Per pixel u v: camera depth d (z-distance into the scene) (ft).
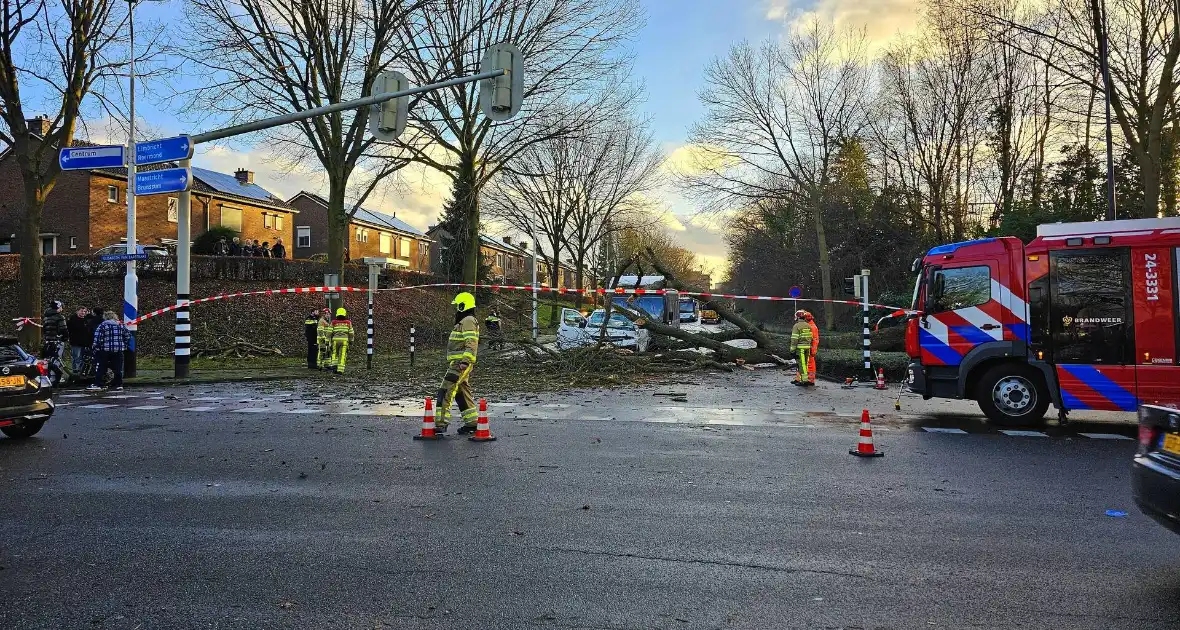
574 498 19.66
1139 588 13.28
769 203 138.00
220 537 16.17
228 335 85.46
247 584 13.35
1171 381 30.60
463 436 29.71
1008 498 19.93
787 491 20.58
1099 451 26.96
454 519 17.63
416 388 49.16
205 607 12.30
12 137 70.90
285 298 96.89
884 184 115.34
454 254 113.50
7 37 66.13
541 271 243.40
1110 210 65.46
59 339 52.19
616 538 16.19
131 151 53.11
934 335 35.01
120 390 48.06
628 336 74.84
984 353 33.55
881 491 20.63
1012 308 33.32
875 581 13.61
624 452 26.30
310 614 12.01
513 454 25.85
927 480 22.07
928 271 35.55
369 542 15.83
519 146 88.12
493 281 151.43
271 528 16.85
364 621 11.73
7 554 15.02
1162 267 30.99
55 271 91.50
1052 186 98.48
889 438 29.66
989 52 96.02
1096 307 31.89
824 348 76.74
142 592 12.96
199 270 93.91
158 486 21.01
